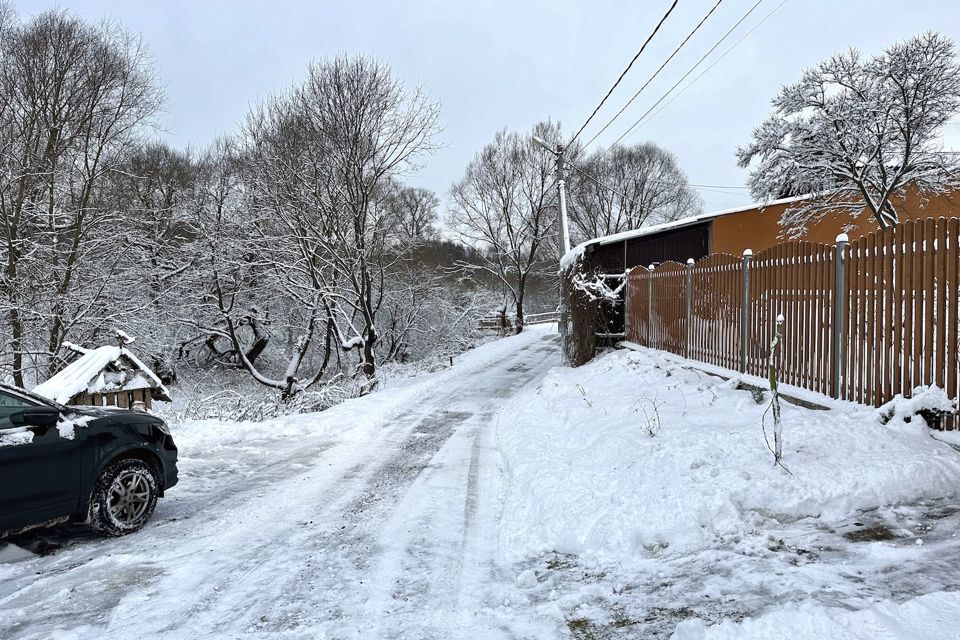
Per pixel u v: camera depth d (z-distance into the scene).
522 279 43.59
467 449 8.79
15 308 16.91
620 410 8.09
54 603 3.99
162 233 22.44
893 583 3.31
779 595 3.36
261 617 3.72
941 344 5.05
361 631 3.49
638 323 14.18
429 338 36.53
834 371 6.35
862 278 5.95
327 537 5.20
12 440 4.75
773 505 4.48
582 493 5.41
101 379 10.02
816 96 14.62
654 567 4.05
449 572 4.39
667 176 52.66
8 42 17.41
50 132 18.02
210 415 13.15
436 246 41.47
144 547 5.03
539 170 44.06
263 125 20.55
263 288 24.23
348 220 21.33
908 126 13.52
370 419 11.31
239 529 5.46
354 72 20.16
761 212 18.33
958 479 4.48
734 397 7.37
